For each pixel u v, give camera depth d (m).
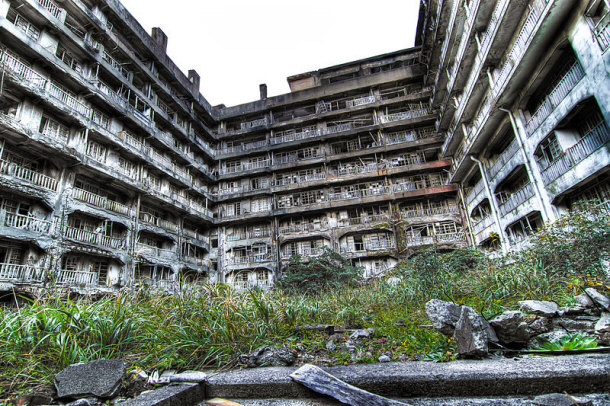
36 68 17.89
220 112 36.84
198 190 31.39
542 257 7.40
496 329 3.79
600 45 10.52
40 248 16.31
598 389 2.45
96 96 20.78
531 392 2.52
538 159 15.03
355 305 6.84
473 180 25.80
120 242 22.02
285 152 34.75
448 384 2.64
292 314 5.34
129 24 24.53
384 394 2.72
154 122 27.12
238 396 3.04
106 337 3.90
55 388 3.06
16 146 16.59
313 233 30.42
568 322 4.18
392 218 29.19
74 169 19.02
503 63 16.55
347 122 34.00
